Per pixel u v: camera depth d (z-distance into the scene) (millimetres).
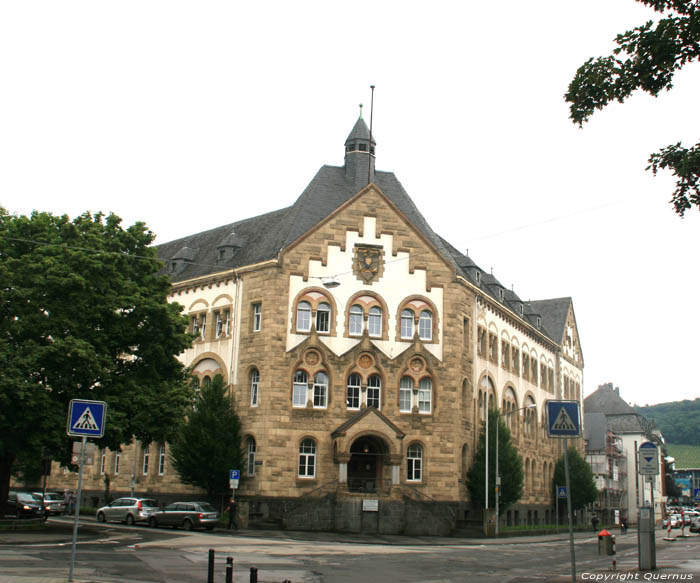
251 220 61875
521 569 26125
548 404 17375
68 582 17781
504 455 54375
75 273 36031
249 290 52219
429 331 53625
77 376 35656
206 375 54031
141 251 41250
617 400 121938
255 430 49500
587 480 74625
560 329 83500
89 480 62469
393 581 21562
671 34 14086
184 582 19469
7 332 35906
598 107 15219
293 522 45938
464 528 50531
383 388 51656
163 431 38281
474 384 57312
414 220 57688
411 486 51031
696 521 63781
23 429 34938
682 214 15453
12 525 35750
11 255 37438
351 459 51125
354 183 56812
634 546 42656
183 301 57312
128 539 33250
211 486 49531
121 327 38125
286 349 50281
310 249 51938
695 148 15000
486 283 69188
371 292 52562
